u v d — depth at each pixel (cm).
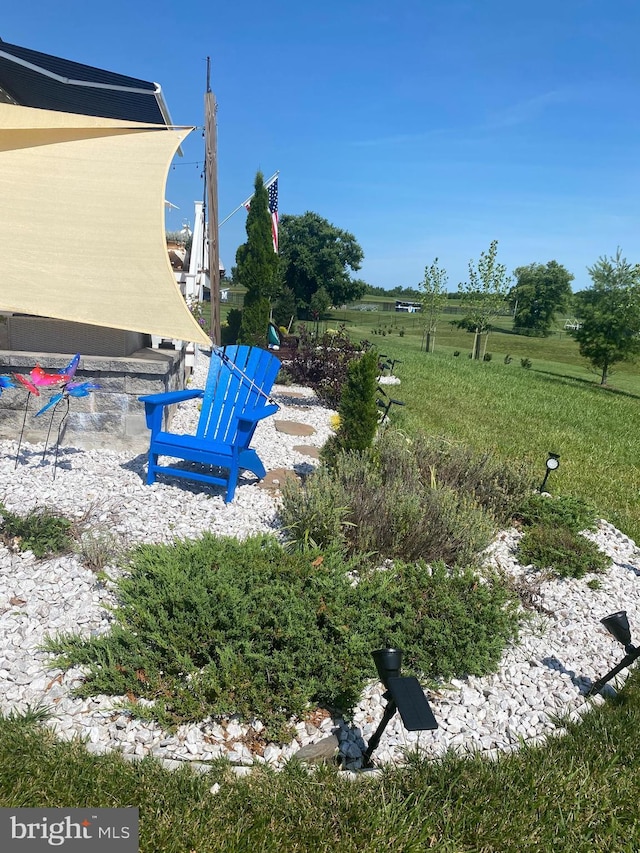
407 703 205
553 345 4459
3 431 546
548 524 511
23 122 523
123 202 518
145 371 539
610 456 924
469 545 423
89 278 490
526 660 331
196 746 239
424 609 326
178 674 271
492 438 943
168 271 507
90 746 231
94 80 610
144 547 350
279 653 273
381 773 236
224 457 468
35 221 501
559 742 263
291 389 1121
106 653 273
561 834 214
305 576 329
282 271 5028
